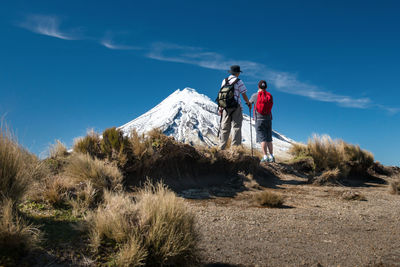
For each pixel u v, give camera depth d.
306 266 2.80
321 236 3.77
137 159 5.95
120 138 6.18
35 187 3.66
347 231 4.04
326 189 7.86
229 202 5.60
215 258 2.82
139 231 2.46
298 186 8.14
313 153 10.23
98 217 2.58
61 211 3.17
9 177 2.71
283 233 3.81
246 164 8.13
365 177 10.57
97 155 5.95
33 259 2.03
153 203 2.73
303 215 4.88
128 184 5.64
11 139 2.92
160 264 2.34
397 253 3.22
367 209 5.60
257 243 3.35
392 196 7.30
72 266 2.05
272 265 2.77
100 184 4.60
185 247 2.46
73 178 4.57
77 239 2.38
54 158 5.68
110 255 2.24
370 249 3.33
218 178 7.37
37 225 2.55
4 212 2.23
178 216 2.68
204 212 4.60
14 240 2.04
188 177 6.82
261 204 5.53
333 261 2.95
